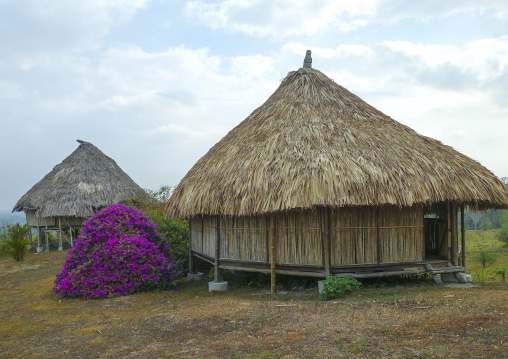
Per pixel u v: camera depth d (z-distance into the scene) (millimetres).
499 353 4367
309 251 8727
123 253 9836
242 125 10922
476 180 8625
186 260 12906
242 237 9641
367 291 8359
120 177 23188
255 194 8266
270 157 8711
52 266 15312
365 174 7992
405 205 7855
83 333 6582
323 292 7961
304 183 7887
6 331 6922
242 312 7164
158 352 5352
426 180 8172
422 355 4477
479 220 48844
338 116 9664
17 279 12891
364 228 8711
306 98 10172
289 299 8133
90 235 10461
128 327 6781
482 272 19422
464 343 4742
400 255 8844
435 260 9500
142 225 11016
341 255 8602
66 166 22266
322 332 5613
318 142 8750
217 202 8812
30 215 22438
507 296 6898
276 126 9609
